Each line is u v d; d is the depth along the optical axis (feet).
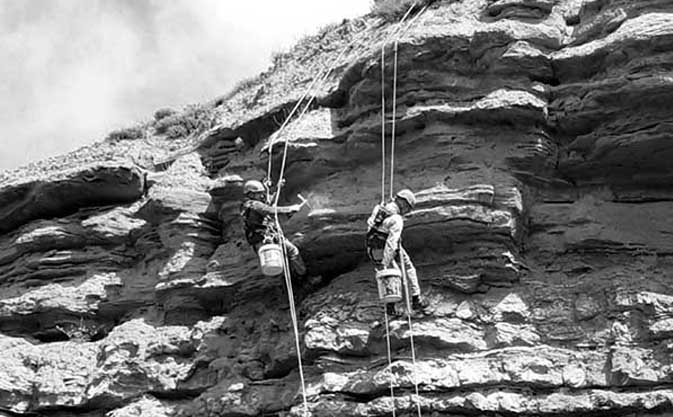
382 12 71.20
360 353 56.34
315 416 55.36
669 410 52.44
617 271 56.75
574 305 55.88
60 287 69.00
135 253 69.62
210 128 74.18
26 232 71.20
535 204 59.00
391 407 53.98
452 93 59.52
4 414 65.46
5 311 68.95
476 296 56.65
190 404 61.16
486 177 57.52
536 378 53.62
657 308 54.44
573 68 59.06
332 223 59.06
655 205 58.65
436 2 67.15
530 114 58.03
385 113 59.67
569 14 62.08
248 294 62.64
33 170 75.77
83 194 71.05
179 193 66.64
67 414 64.75
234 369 60.34
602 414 53.06
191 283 64.08
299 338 58.65
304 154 60.90
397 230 54.65
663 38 56.34
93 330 68.08
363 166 60.54
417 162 58.90
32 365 66.59
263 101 70.90
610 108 57.62
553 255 57.98
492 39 59.11
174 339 63.16
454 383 53.88
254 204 58.90
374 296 57.67
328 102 63.72
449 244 57.31
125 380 63.16
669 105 56.65
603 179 59.26
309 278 60.75
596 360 53.98
